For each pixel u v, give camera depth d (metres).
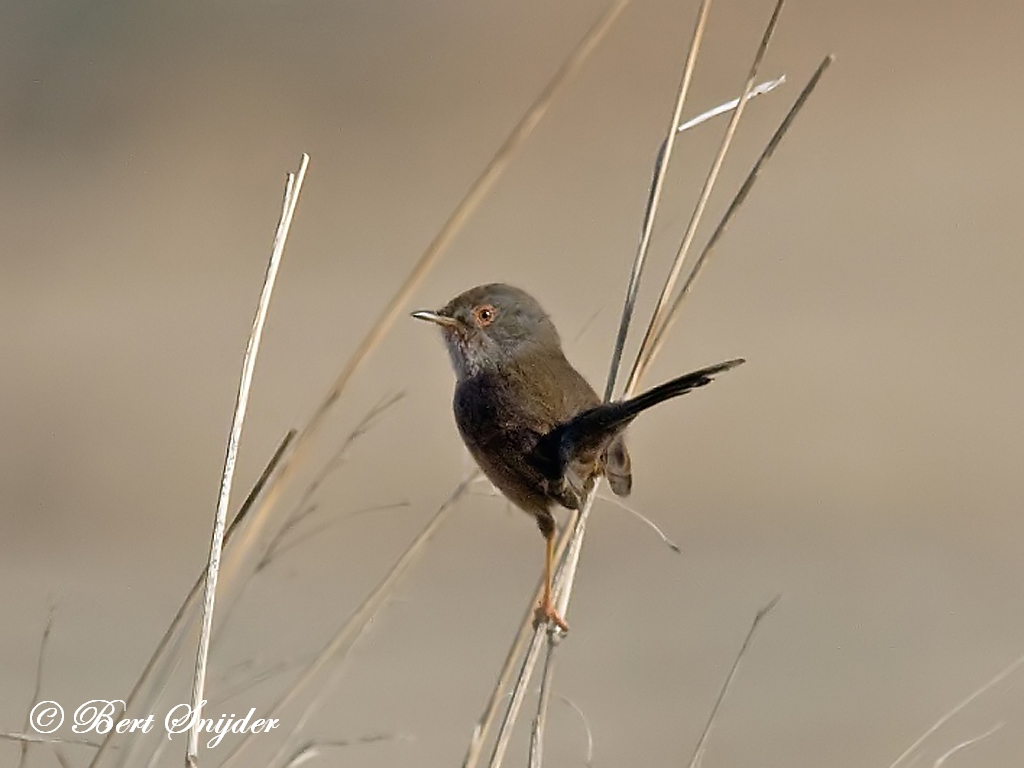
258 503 6.89
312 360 17.86
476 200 7.24
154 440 16.69
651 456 16.03
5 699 10.91
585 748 10.42
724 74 24.52
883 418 16.30
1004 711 10.82
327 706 10.68
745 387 17.06
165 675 6.83
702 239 20.08
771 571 13.69
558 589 7.04
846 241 20.86
